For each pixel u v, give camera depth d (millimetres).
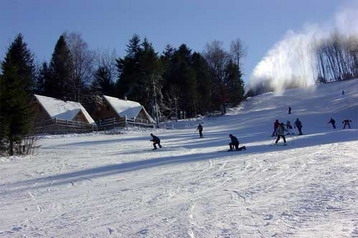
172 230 7789
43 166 22297
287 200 9680
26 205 11758
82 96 74562
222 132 44094
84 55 76375
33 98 55625
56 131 52188
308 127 45781
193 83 80312
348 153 18578
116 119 62156
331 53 120062
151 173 16922
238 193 11219
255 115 65438
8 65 32188
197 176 15117
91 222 9062
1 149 29469
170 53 97125
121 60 75625
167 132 47812
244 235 7016
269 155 20328
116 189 13562
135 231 7988
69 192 13641
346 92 81562
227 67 89188
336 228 6938
